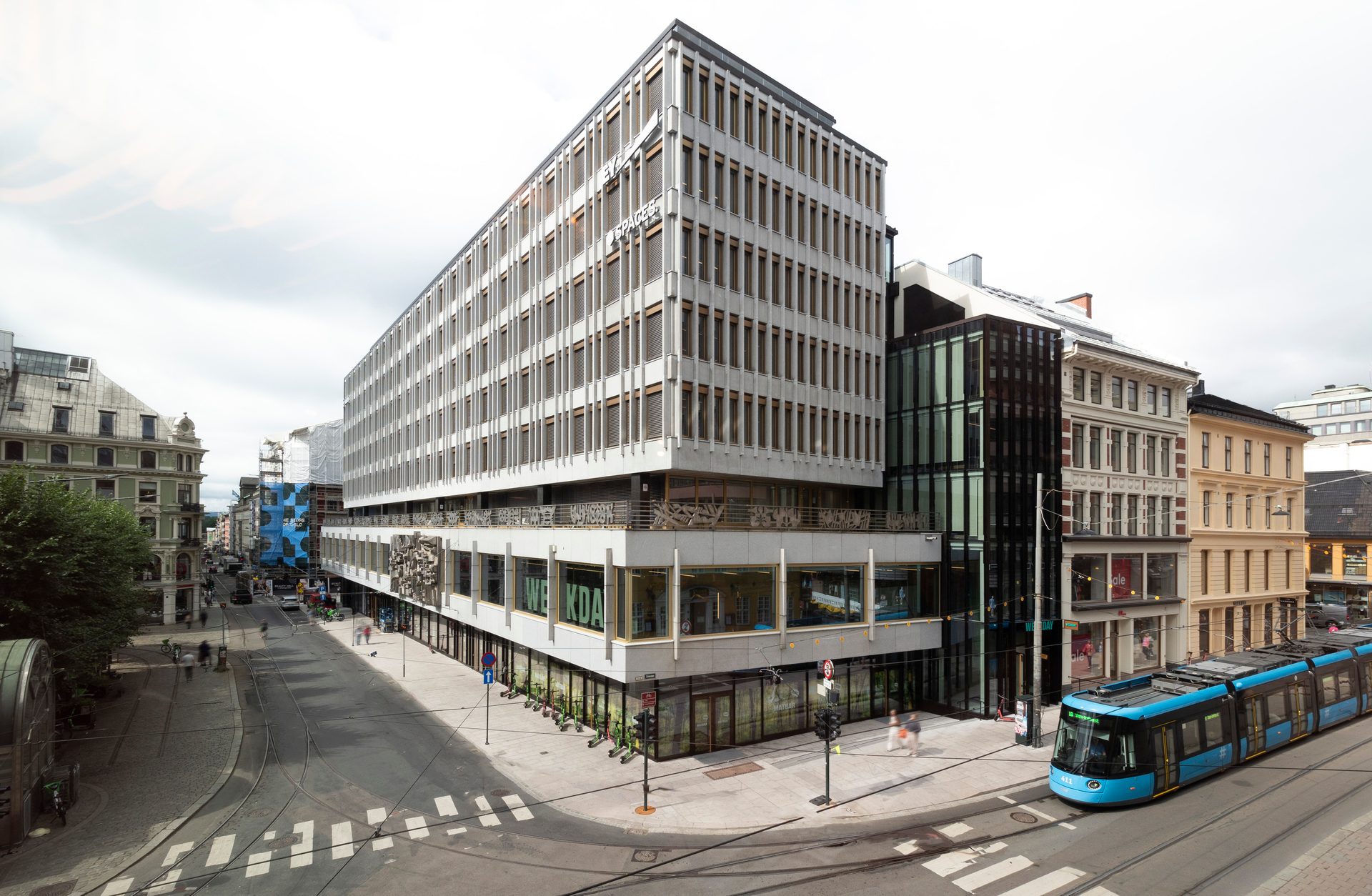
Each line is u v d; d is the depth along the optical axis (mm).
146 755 23812
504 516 33875
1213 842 16391
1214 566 38688
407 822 18453
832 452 30219
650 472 26359
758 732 25125
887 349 33562
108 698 31531
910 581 29141
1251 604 40938
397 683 34594
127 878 15562
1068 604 31141
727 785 20891
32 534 23938
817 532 26344
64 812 18281
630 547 22078
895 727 24562
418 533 44938
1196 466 38125
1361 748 23625
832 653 26406
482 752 24016
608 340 28922
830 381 30500
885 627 27859
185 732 26375
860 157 32781
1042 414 30531
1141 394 35625
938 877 15133
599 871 15719
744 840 17312
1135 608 34062
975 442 29062
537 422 34000
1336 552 55125
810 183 30516
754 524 25266
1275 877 14539
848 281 31734
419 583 42969
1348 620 51062
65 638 23875
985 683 28094
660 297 25844
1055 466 30938
